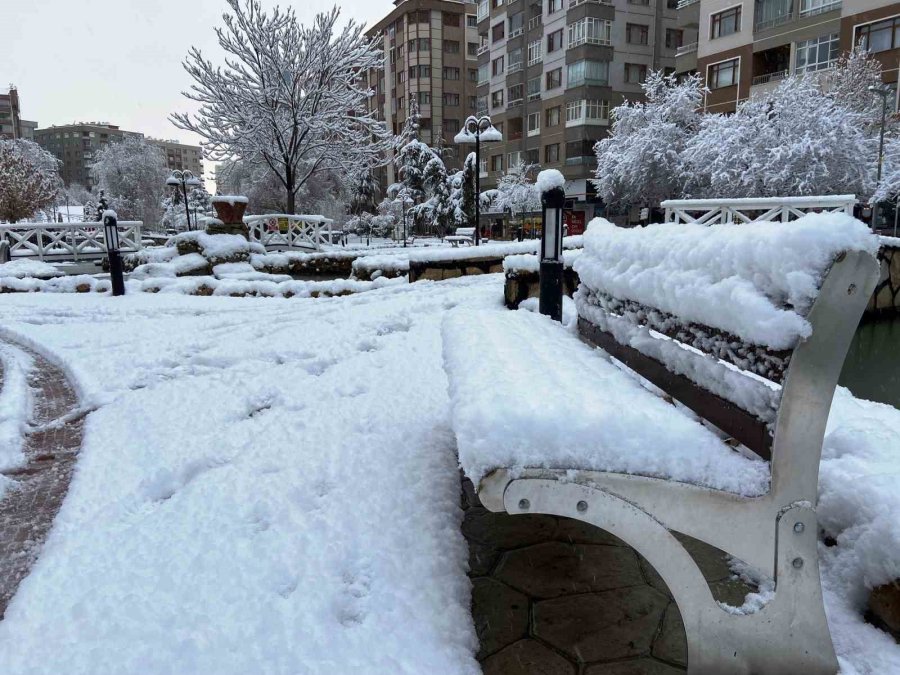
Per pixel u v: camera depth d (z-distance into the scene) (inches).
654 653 56.5
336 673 51.3
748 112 948.6
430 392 133.0
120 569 67.2
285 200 1346.0
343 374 149.9
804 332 44.0
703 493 48.2
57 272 439.2
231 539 73.1
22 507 87.5
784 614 50.3
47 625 57.9
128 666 52.1
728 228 54.7
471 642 57.1
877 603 57.2
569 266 232.4
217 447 105.0
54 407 138.4
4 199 981.2
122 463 100.1
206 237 452.8
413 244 1115.3
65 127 5009.8
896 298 362.9
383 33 2536.9
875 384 240.2
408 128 1745.8
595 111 1628.9
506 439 48.1
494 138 608.4
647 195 1213.7
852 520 63.6
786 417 46.6
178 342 197.8
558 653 56.6
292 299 311.3
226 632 56.2
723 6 1300.4
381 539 72.7
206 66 836.0
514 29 1889.8
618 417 50.0
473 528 83.2
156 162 1791.3
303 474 91.7
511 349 77.4
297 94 868.6
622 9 1596.9
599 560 74.1
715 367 56.2
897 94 1024.9
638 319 77.6
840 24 1099.9
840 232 42.6
